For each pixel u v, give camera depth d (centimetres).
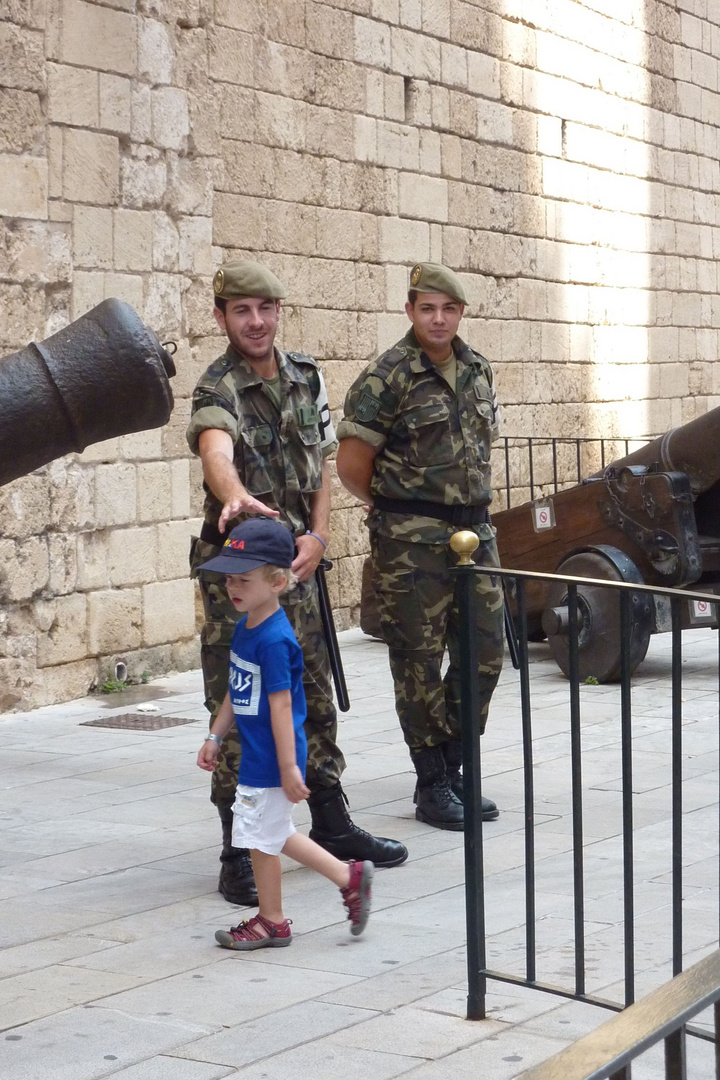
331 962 404
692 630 1095
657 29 1619
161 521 938
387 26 1194
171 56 942
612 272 1545
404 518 557
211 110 976
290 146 1093
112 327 325
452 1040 343
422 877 491
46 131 854
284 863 515
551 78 1423
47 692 851
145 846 536
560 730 742
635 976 385
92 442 333
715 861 505
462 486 557
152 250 933
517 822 562
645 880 482
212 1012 365
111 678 900
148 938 429
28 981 391
